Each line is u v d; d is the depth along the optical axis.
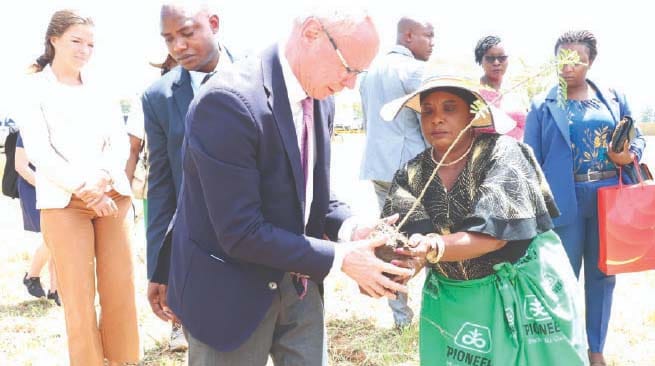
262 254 2.17
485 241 2.49
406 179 2.79
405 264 2.40
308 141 2.41
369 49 2.17
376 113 4.99
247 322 2.32
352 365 4.27
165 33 3.53
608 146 4.05
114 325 4.02
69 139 3.74
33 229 5.63
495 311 2.62
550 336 2.59
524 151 2.71
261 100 2.18
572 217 4.03
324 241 2.26
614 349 4.56
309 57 2.18
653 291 5.89
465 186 2.63
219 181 2.12
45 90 3.74
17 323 5.40
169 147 3.67
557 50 4.14
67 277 3.79
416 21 5.06
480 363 2.64
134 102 4.68
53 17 3.77
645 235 3.86
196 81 3.68
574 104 4.11
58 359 4.61
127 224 4.02
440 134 2.65
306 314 2.59
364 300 5.75
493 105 2.57
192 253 2.34
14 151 5.75
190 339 2.46
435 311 2.79
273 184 2.25
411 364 4.26
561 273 2.69
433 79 2.61
